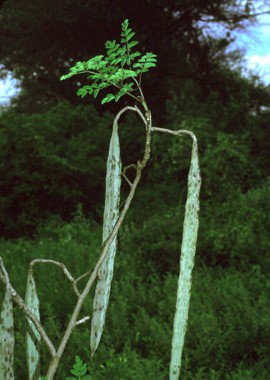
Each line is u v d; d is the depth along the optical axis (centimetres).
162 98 1031
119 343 338
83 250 550
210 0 1015
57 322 362
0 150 724
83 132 846
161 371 294
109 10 1032
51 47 1084
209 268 493
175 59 1073
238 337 330
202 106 876
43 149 726
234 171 673
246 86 973
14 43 1106
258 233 529
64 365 294
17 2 1071
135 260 514
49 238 642
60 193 728
